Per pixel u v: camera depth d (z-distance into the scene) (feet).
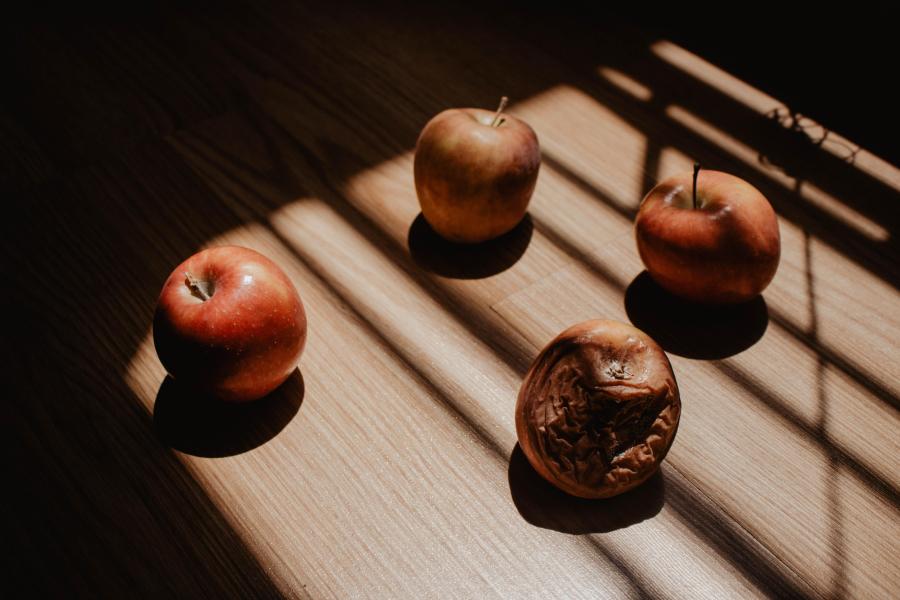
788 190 2.23
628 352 1.65
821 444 1.78
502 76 2.53
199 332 1.66
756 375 1.88
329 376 1.85
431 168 1.97
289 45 2.60
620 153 2.32
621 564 1.63
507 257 2.08
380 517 1.67
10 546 1.64
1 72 2.48
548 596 1.60
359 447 1.76
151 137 2.32
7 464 1.72
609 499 1.70
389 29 2.67
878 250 2.11
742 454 1.77
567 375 1.65
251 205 2.17
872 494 1.72
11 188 2.19
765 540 1.66
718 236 1.84
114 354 1.88
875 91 2.47
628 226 2.15
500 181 1.95
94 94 2.43
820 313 1.99
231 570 1.62
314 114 2.40
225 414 1.79
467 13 2.74
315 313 1.95
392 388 1.84
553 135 2.36
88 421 1.78
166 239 2.09
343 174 2.25
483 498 1.70
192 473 1.72
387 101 2.44
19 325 1.92
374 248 2.08
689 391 1.85
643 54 2.61
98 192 2.19
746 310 1.99
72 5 2.71
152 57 2.55
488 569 1.62
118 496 1.69
